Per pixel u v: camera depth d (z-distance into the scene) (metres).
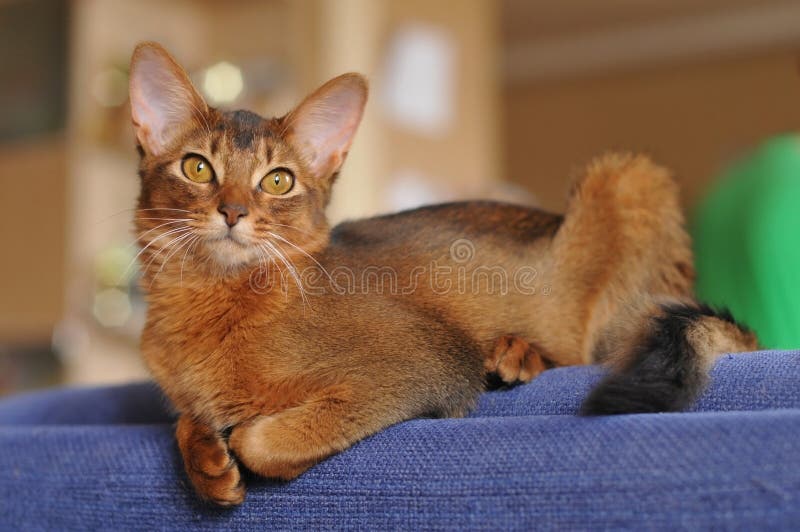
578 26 2.50
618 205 0.80
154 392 0.81
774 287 0.90
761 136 2.62
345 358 0.69
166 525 0.67
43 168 1.29
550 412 0.66
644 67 2.71
